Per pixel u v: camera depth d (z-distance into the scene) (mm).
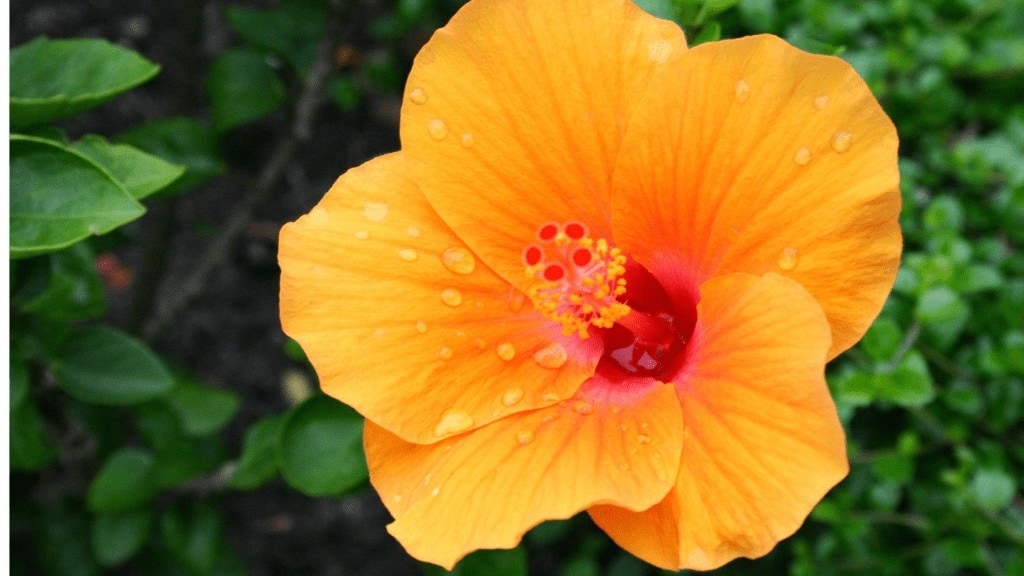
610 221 398
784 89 371
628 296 414
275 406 646
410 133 388
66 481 572
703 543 370
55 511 553
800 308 362
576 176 394
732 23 490
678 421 378
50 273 437
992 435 504
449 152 389
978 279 480
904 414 514
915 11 532
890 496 495
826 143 370
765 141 374
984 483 474
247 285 673
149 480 519
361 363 387
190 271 673
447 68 387
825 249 373
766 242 378
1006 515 493
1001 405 494
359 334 388
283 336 663
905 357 460
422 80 387
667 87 377
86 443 554
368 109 693
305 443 452
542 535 554
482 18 385
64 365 465
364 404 386
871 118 367
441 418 390
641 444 381
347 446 451
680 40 383
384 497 391
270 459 486
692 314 404
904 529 515
